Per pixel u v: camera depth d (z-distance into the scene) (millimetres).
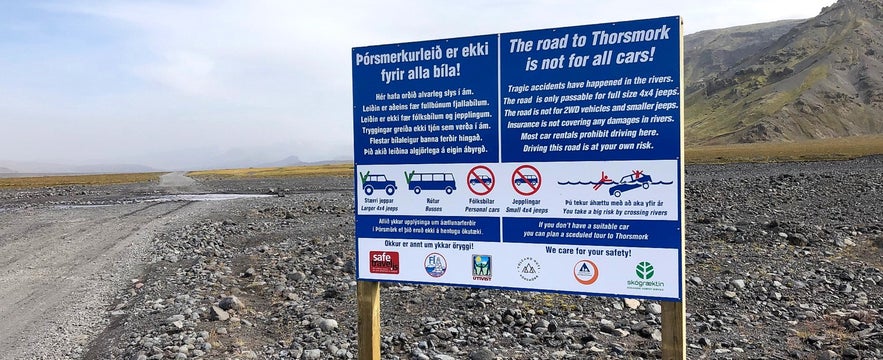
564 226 6359
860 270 13266
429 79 6781
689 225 20156
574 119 6227
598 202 6195
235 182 78125
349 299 12391
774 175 40250
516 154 6492
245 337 10117
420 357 8812
